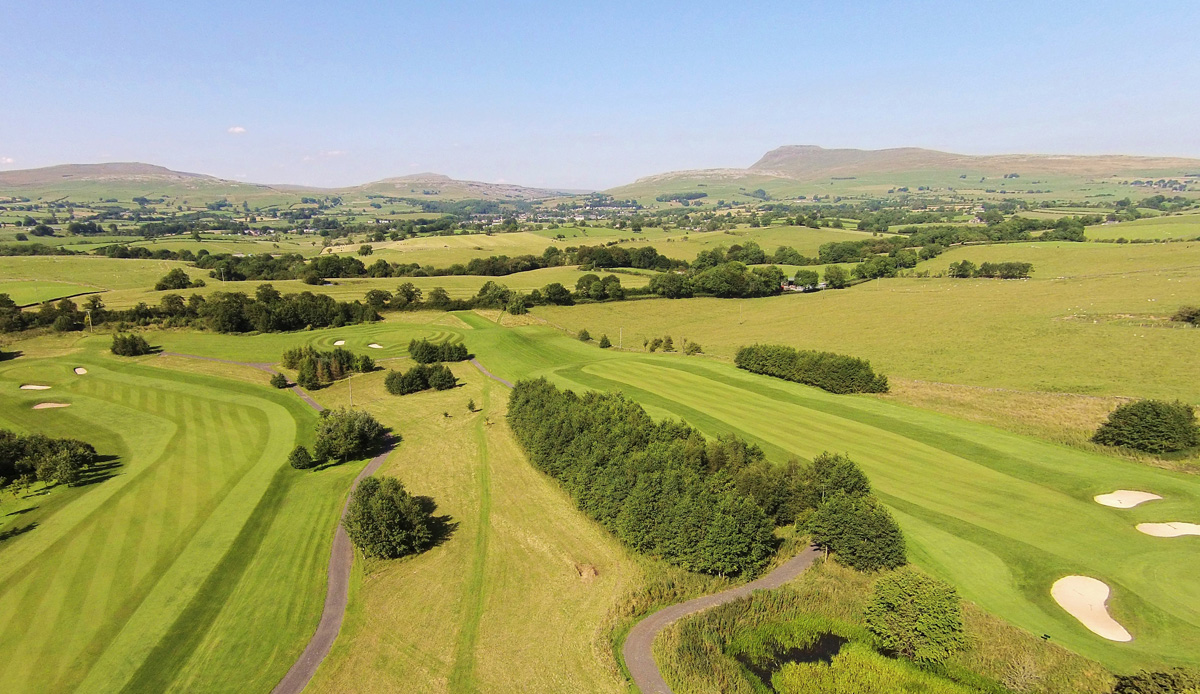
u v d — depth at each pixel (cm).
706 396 8006
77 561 4547
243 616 3981
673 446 5291
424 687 3322
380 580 4384
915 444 6128
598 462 5284
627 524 4547
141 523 5122
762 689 3325
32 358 9831
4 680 3381
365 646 3681
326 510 5438
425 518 4919
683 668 3350
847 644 3619
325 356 9688
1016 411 6675
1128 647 3297
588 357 10562
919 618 3419
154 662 3553
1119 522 4488
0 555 4612
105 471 6141
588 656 3475
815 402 7550
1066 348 8412
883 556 4078
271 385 9062
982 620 3572
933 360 8838
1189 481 4941
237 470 6222
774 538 4531
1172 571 3875
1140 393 6656
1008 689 3188
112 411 7838
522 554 4650
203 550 4719
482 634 3734
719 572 4194
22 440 6009
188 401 8300
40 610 3984
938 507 4900
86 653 3609
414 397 8931
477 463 6438
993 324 10150
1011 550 4238
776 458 5928
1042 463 5453
